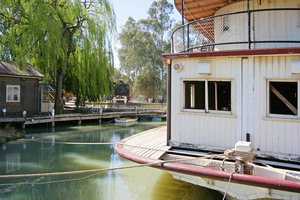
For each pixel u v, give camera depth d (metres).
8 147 11.39
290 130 4.87
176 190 6.24
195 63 5.77
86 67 20.30
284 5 6.39
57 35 17.27
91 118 20.66
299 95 4.85
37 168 8.35
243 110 5.30
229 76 5.44
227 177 4.09
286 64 4.95
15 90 17.20
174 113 6.06
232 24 7.24
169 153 5.73
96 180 7.13
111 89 22.84
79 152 10.86
